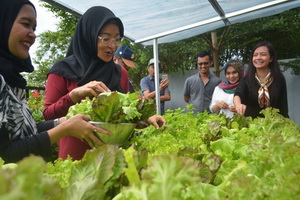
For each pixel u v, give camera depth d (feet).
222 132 4.19
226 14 11.29
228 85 11.27
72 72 6.32
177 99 30.09
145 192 1.29
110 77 6.70
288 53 27.68
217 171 2.33
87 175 1.89
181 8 10.60
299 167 1.79
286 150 2.02
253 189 1.53
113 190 1.88
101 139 4.11
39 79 43.91
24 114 4.46
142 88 15.76
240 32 27.45
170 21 11.71
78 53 6.62
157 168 1.30
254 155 2.45
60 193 1.39
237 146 3.25
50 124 5.13
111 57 6.66
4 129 3.52
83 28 6.54
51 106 5.74
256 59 8.59
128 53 10.85
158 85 12.57
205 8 10.81
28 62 5.40
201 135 4.33
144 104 4.69
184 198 1.50
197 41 29.09
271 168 2.05
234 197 1.54
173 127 6.65
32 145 3.67
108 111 4.25
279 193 1.49
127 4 9.98
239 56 29.76
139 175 1.80
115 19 6.39
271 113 5.59
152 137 5.30
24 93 5.08
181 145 4.06
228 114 10.83
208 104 13.96
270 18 26.71
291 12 26.20
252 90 8.73
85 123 3.96
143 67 31.42
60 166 2.54
